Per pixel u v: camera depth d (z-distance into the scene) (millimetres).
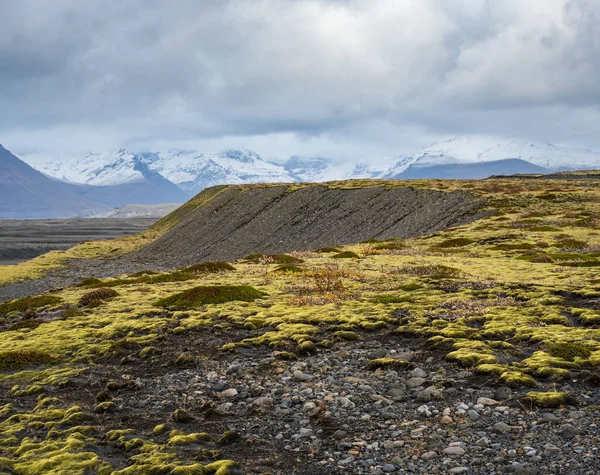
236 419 12039
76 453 10102
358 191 135125
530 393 11945
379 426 11156
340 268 37750
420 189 121500
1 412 12648
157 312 23828
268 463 9703
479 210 93312
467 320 19516
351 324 19656
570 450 9391
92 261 135375
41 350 18203
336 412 12023
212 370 15688
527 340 16516
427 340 17109
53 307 28516
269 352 17234
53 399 13266
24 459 9969
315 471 9352
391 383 13758
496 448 9711
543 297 23078
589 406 11242
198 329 20500
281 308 23328
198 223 162875
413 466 9305
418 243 66438
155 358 17016
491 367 13711
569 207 87812
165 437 11047
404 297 24547
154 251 150375
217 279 34688
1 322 26594
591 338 16078
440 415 11500
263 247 123438
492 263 40094
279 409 12438
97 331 20672
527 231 65438
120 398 13695
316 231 121375
